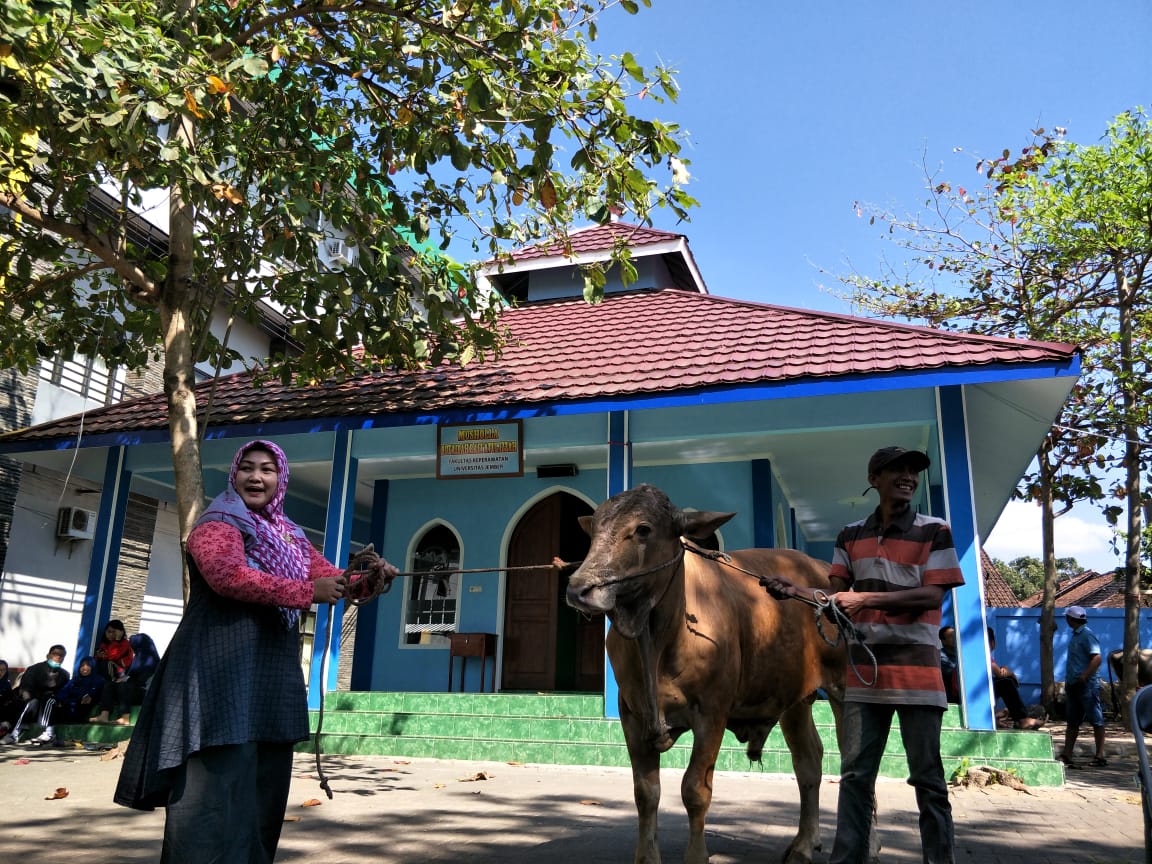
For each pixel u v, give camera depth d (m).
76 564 14.87
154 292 8.06
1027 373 8.84
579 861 4.89
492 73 7.50
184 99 5.84
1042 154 16.39
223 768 2.91
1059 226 16.03
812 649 5.16
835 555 4.21
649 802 4.16
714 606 4.45
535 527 13.80
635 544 3.89
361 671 13.70
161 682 2.98
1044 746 8.29
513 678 13.29
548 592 13.49
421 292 8.66
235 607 3.09
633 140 7.40
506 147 7.46
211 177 6.66
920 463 3.98
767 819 6.36
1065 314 17.28
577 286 16.12
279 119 7.98
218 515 3.14
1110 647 21.19
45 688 11.00
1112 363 16.22
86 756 9.60
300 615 3.32
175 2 7.20
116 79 5.64
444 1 7.39
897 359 9.46
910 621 3.80
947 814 3.67
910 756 3.76
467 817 6.30
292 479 14.14
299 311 8.90
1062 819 6.42
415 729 10.48
